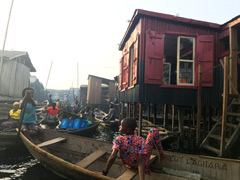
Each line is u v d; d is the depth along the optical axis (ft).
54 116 37.29
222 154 16.42
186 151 20.56
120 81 36.63
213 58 22.53
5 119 31.14
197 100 22.07
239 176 9.31
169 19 21.94
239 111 21.98
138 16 21.95
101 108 80.69
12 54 56.44
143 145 8.53
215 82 22.49
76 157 15.15
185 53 32.09
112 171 12.46
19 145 17.92
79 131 24.90
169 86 21.47
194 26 22.84
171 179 10.85
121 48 37.24
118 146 8.62
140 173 7.98
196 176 10.32
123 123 8.82
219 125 21.36
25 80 63.62
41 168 14.10
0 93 48.14
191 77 23.61
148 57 21.26
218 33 23.35
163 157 10.34
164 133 23.61
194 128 28.91
